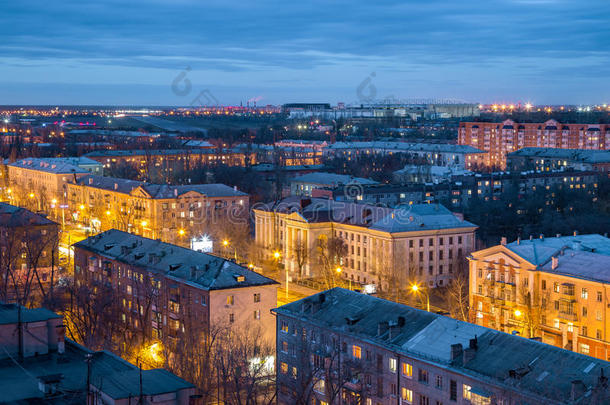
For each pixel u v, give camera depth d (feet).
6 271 550.77
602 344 427.33
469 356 287.07
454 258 628.69
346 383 320.50
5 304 243.60
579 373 264.52
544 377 266.77
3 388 189.47
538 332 460.55
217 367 325.83
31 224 635.66
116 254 495.00
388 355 313.32
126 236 524.11
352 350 329.93
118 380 187.83
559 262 462.60
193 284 410.93
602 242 514.27
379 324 322.75
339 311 351.05
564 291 446.60
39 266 627.87
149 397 176.45
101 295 477.77
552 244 497.87
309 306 360.69
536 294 467.52
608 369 262.26
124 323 472.85
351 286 616.39
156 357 406.21
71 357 214.48
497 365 280.31
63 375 198.39
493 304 494.18
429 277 616.80
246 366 327.06
